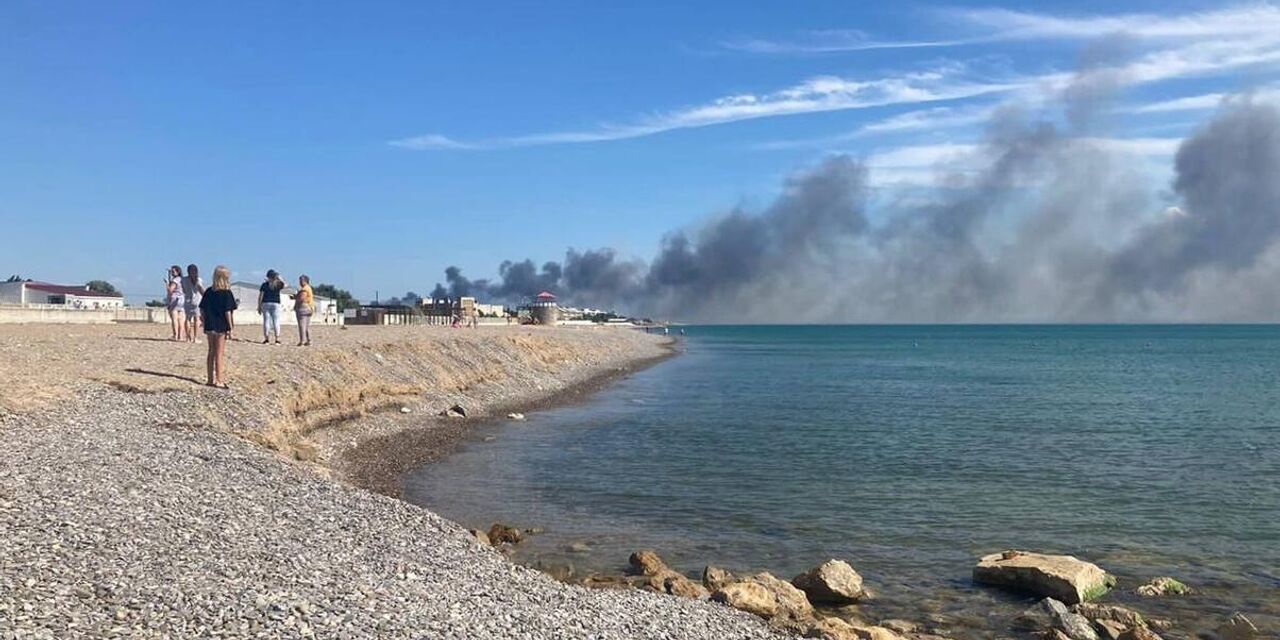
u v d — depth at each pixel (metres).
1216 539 18.81
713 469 26.00
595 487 23.09
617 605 11.86
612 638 10.16
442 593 10.73
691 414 41.41
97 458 14.80
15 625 7.34
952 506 21.58
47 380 21.44
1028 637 13.16
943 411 44.19
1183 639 13.23
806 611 13.58
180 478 14.53
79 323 48.31
